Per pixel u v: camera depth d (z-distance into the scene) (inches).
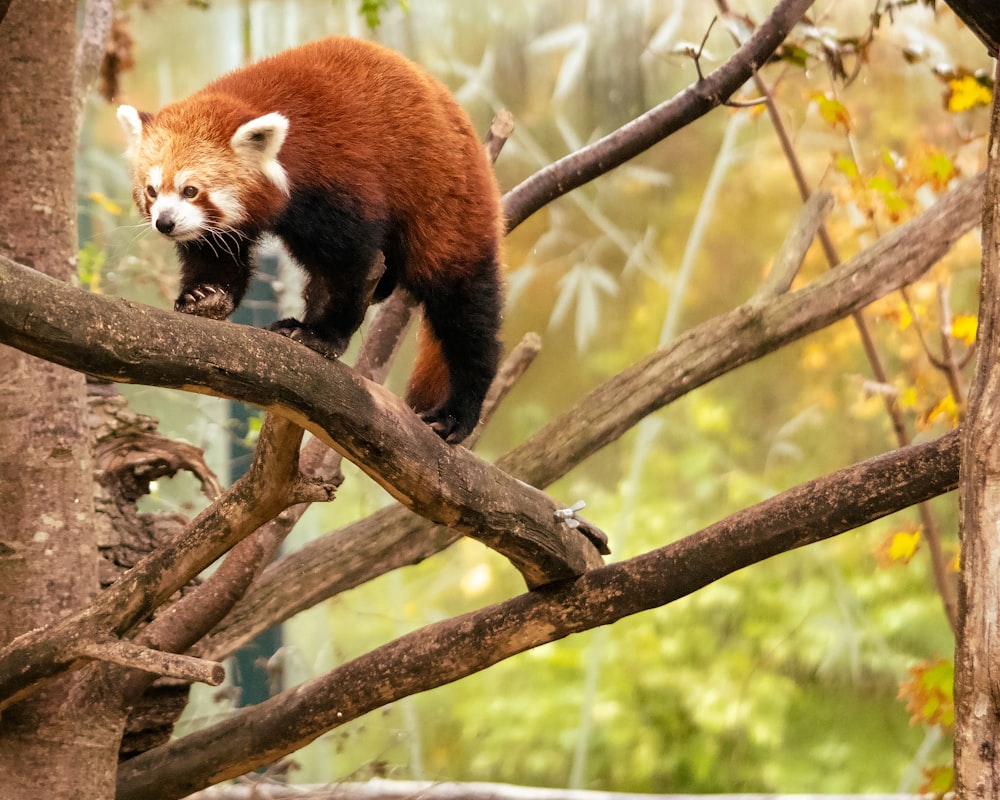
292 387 93.2
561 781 337.1
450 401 137.7
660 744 335.6
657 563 113.6
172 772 124.9
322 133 121.8
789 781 328.5
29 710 118.0
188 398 248.2
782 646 336.8
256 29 340.5
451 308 133.7
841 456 362.9
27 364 121.0
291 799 170.1
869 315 264.1
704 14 353.7
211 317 94.4
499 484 113.9
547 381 387.9
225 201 123.5
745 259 371.9
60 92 124.2
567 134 364.8
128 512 140.1
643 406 160.6
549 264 389.7
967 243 295.6
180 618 124.5
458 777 336.2
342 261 120.6
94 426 138.1
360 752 293.1
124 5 250.5
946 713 179.5
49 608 119.6
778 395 375.9
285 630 254.1
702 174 384.8
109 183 302.4
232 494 105.7
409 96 127.6
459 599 367.6
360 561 148.6
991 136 83.3
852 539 345.4
